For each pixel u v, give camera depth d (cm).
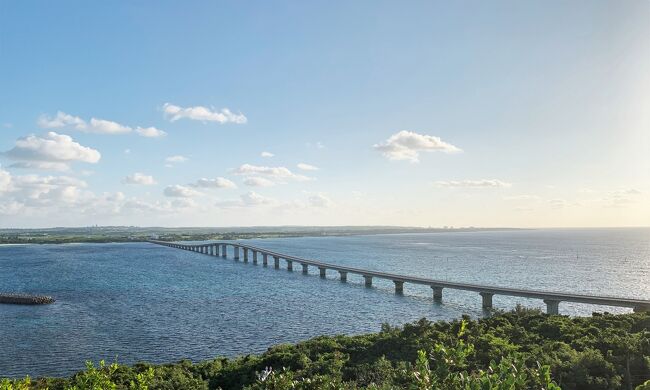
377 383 3797
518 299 12875
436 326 5716
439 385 1578
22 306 11681
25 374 6341
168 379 4672
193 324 9469
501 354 4309
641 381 3550
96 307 11512
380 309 11338
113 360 6969
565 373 3572
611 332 5175
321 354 5178
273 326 9294
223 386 4669
